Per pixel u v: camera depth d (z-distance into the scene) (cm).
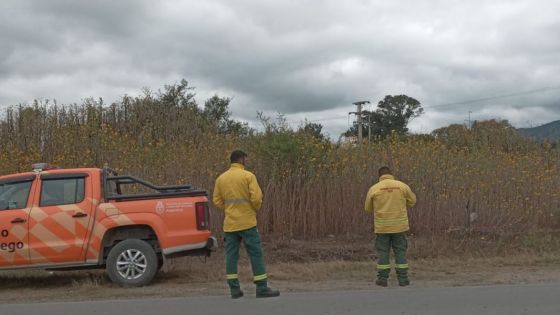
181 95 2831
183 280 1003
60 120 1869
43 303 827
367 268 1111
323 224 1392
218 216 1298
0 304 835
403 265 914
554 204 1539
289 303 762
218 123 2358
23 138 1745
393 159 1473
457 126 2564
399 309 713
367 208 933
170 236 941
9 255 929
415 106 5097
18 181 956
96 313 733
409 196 925
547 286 871
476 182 1491
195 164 1408
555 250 1293
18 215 934
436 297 788
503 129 2328
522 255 1244
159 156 1466
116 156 1535
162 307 759
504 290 836
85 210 943
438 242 1330
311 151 1420
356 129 4028
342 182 1422
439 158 1532
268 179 1401
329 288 905
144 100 2144
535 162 1642
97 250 940
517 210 1505
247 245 805
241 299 801
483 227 1455
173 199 955
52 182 958
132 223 941
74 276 1070
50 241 934
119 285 940
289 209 1384
